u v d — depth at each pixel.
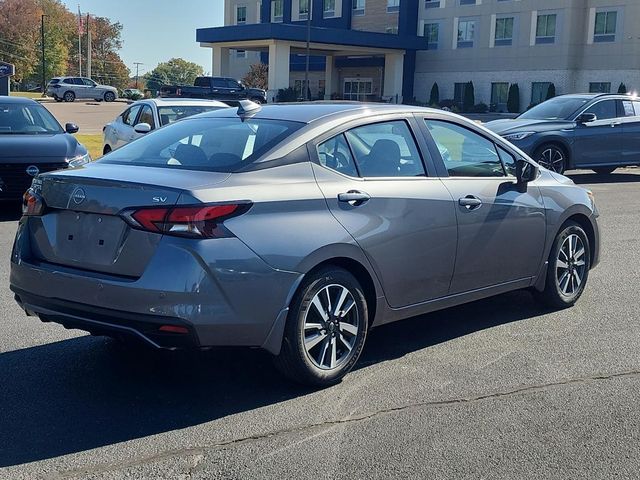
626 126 15.98
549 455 3.97
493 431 4.25
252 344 4.42
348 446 4.04
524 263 6.11
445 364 5.31
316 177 4.76
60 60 107.25
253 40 50.22
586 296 7.15
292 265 4.45
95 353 5.45
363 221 4.83
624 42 47.75
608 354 5.55
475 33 54.69
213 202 4.24
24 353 5.43
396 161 5.25
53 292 4.54
